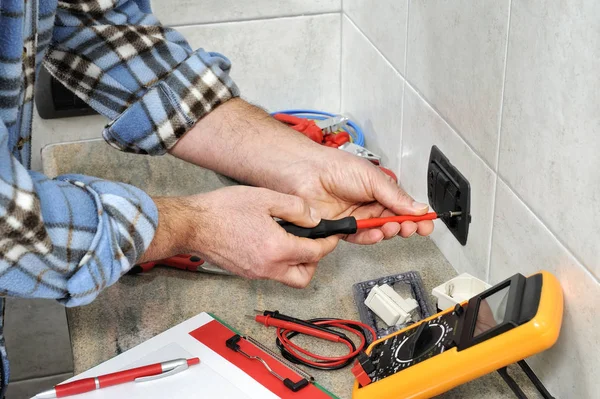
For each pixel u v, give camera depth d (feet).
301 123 3.78
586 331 2.12
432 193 3.06
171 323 2.73
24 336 4.34
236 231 2.48
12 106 2.22
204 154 2.97
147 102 2.83
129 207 2.23
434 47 2.89
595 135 1.94
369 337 2.59
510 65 2.33
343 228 2.59
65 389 2.35
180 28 3.97
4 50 2.09
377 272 3.00
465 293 2.69
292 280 2.63
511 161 2.41
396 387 2.18
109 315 2.78
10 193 1.93
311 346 2.58
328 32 4.13
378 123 3.73
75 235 2.14
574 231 2.10
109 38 2.82
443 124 2.91
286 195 2.54
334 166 2.83
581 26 1.94
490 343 2.08
